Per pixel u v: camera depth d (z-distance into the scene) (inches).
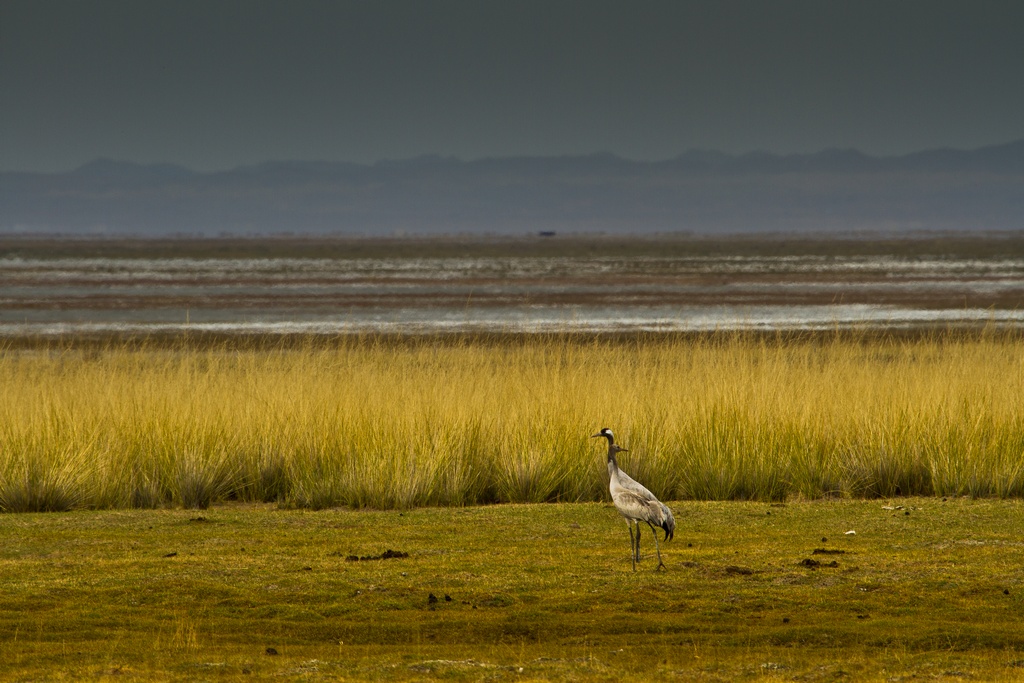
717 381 781.3
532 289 2635.3
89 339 1585.9
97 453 663.8
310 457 681.0
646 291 2568.9
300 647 373.1
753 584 435.5
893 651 360.8
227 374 917.8
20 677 338.6
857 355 1047.0
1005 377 786.8
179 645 372.8
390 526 559.5
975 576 439.5
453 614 404.5
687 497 661.3
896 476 669.9
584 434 688.4
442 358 994.1
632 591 427.2
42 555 490.3
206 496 661.3
